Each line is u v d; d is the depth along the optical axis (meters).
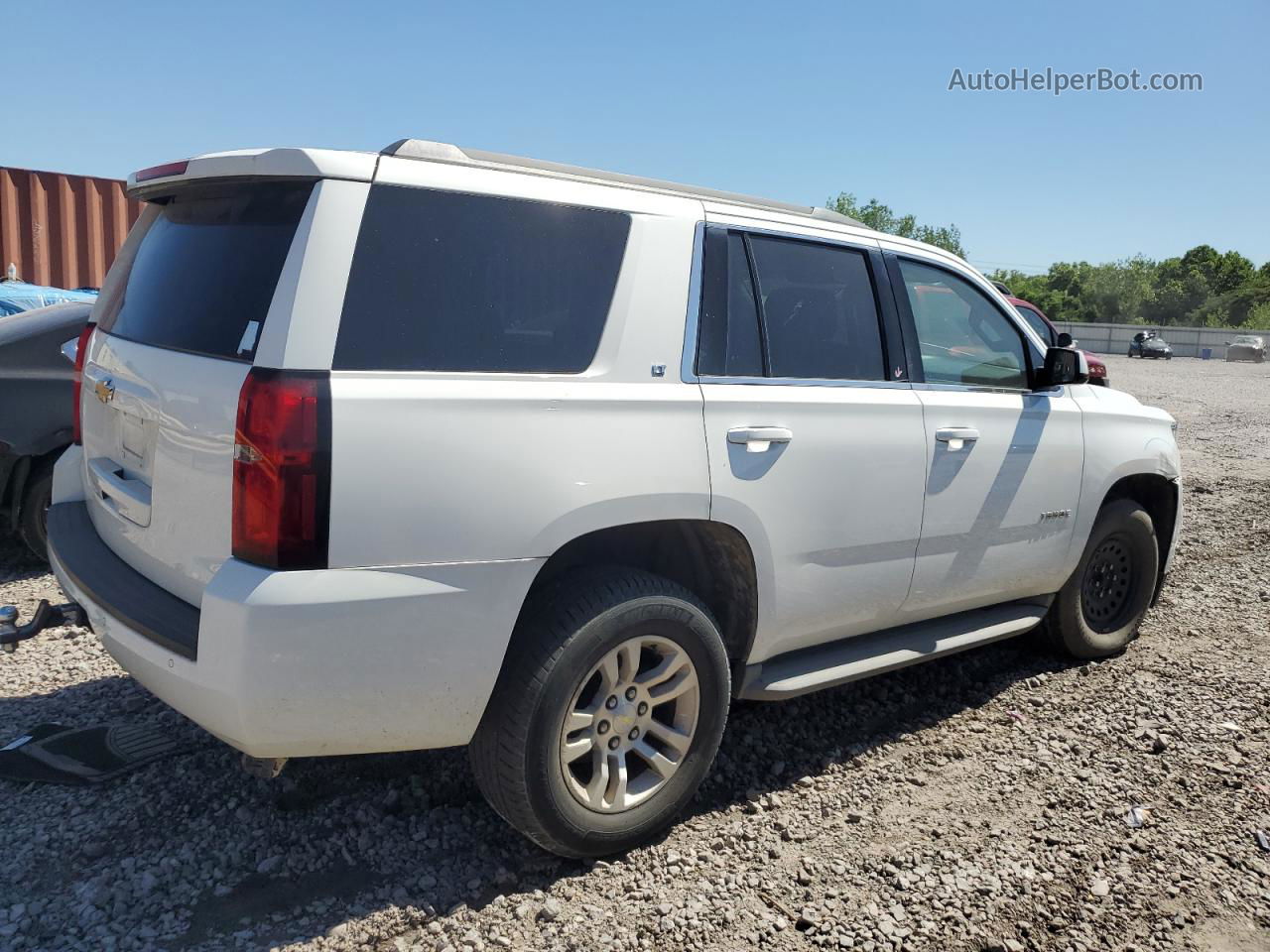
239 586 2.38
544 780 2.79
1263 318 89.62
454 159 2.82
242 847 2.99
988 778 3.68
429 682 2.59
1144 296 97.56
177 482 2.68
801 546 3.38
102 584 2.87
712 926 2.76
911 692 4.47
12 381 5.18
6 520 5.88
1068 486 4.41
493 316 2.74
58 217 11.37
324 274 2.48
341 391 2.44
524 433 2.69
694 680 3.11
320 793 3.31
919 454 3.73
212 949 2.54
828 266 3.66
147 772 3.37
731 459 3.13
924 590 3.91
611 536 3.06
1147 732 4.09
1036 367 4.45
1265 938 2.80
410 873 2.92
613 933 2.71
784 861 3.09
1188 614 5.71
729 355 3.24
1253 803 3.53
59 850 2.92
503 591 2.66
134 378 2.97
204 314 2.74
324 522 2.40
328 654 2.43
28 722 3.70
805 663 3.64
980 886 2.98
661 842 3.17
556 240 2.90
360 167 2.59
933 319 4.03
